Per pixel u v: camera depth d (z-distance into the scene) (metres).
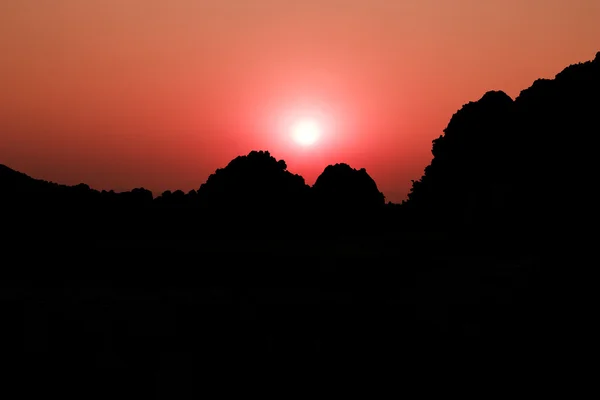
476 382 17.12
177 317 21.44
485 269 27.23
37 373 17.56
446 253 33.31
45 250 32.56
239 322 21.05
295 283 27.30
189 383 17.39
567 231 30.78
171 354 18.70
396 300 23.52
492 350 18.62
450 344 19.22
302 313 21.94
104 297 24.08
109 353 18.62
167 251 33.41
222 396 16.94
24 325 20.38
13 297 23.70
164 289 25.97
